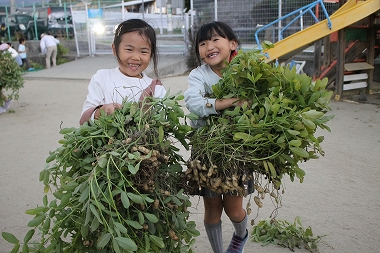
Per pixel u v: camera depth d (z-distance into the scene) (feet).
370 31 27.04
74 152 5.96
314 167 14.70
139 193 5.45
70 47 64.08
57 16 69.92
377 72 33.60
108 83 7.23
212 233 8.30
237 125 6.50
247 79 6.90
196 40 8.27
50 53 53.78
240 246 8.58
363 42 27.37
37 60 59.52
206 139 6.65
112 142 5.82
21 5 79.97
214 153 6.46
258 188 6.54
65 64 53.47
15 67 25.71
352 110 23.31
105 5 72.23
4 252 9.55
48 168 6.32
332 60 30.19
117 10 68.74
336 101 25.88
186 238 6.43
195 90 7.70
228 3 42.01
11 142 18.95
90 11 58.80
